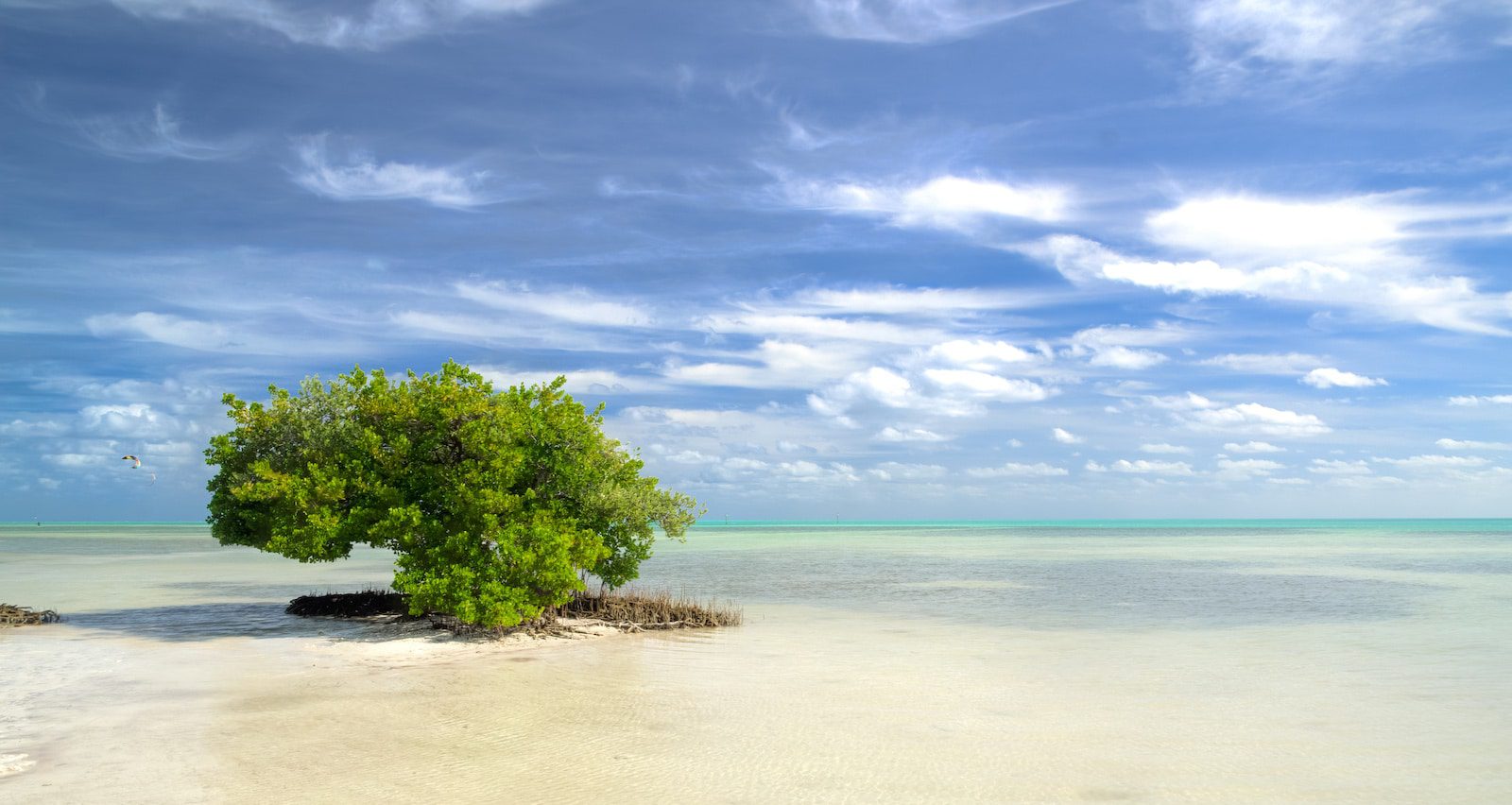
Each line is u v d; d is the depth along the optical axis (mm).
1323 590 46062
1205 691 19672
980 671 22078
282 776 12828
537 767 13422
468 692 18969
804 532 196125
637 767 13477
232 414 30016
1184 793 12547
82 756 13758
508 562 25953
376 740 14898
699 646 26000
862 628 30547
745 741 15070
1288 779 13227
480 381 28812
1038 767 13680
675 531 31578
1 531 189875
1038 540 130625
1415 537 146250
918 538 147750
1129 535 164000
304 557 26562
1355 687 20141
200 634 27125
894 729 15930
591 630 28453
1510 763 14070
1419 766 13883
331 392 30719
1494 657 24453
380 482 27156
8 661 22234
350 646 24875
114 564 65188
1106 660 23766
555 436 28984
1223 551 93125
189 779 12617
